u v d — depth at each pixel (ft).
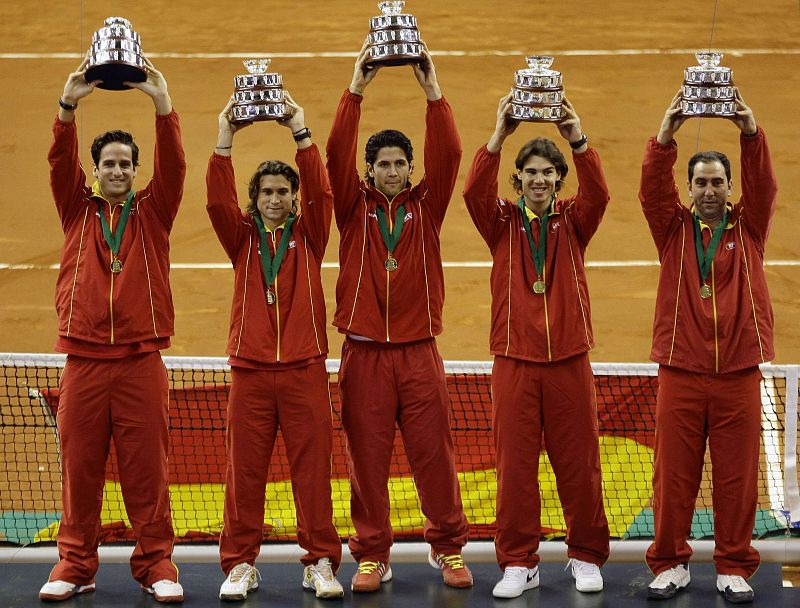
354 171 45.01
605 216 89.92
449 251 85.81
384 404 44.37
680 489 43.98
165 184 43.96
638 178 94.43
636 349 74.49
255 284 44.14
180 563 47.42
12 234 88.43
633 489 49.78
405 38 43.39
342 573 46.78
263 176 44.34
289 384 43.65
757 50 113.60
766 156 43.52
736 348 43.32
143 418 43.45
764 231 44.55
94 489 43.93
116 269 43.29
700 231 44.21
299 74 110.22
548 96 43.65
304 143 43.93
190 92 107.96
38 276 83.71
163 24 119.55
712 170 43.47
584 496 44.42
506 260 44.62
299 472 44.06
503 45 115.44
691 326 43.57
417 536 49.62
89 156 95.14
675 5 121.08
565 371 43.96
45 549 47.52
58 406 48.11
